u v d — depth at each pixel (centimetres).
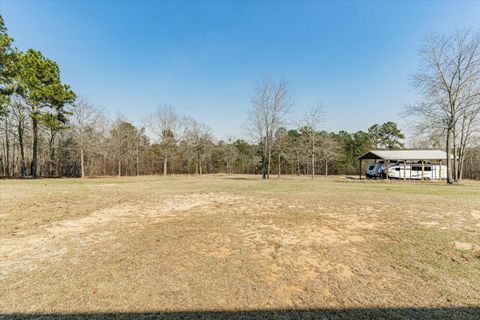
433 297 247
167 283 277
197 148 3900
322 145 3117
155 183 1762
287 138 3102
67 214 655
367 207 750
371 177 2495
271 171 3981
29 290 261
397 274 300
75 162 3131
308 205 793
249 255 366
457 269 312
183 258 353
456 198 920
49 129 2414
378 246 402
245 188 1373
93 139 2830
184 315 218
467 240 427
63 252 378
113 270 312
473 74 1661
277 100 2472
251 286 271
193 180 2216
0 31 1758
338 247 401
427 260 341
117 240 437
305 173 3691
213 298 246
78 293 255
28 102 2078
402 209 712
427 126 1842
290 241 433
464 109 1727
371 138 3891
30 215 634
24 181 1769
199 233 482
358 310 225
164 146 3444
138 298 246
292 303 238
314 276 296
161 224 554
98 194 1059
